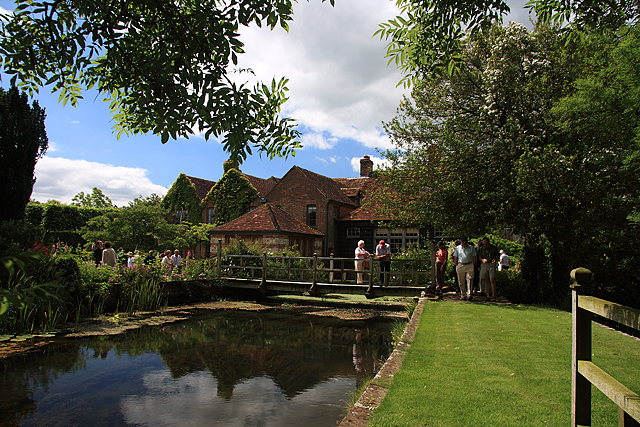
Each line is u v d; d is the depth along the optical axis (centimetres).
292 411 495
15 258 136
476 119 1311
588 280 251
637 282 1161
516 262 1752
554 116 1127
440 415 338
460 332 679
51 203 2497
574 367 252
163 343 857
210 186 3378
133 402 523
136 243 2252
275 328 1046
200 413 488
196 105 329
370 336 957
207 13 327
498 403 364
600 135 1009
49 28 323
